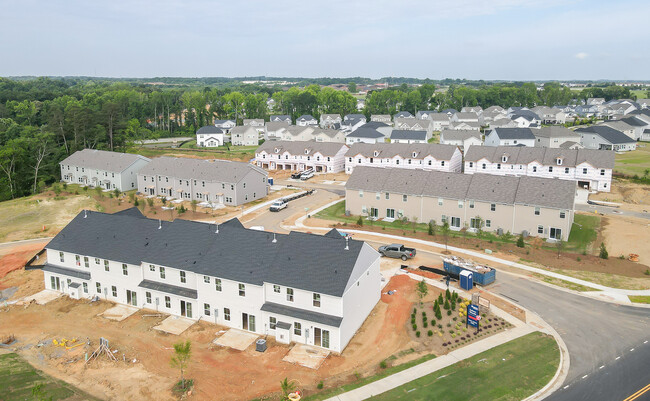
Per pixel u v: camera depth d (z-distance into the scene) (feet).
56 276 173.68
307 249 142.41
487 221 230.48
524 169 332.80
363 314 144.56
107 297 165.78
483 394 108.06
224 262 146.30
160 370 123.03
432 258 195.21
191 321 149.28
